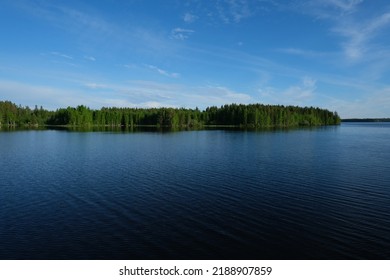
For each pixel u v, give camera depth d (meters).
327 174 42.53
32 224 24.14
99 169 46.62
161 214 26.41
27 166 49.22
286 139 105.25
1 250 19.92
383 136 124.56
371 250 19.94
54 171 45.00
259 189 34.56
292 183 37.28
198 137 115.44
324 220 25.02
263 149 73.31
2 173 43.38
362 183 37.28
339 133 147.38
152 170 45.66
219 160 55.47
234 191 33.66
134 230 23.03
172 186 35.91
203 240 21.38
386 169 46.22
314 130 178.75
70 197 31.38
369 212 26.88
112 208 27.98
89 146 80.88
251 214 26.42
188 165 50.06
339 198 31.11
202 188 34.97
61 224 24.14
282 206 28.58
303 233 22.52
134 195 32.12
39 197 31.39
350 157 59.16
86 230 23.02
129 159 56.94
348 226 23.78
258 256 19.23
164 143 89.69
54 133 140.25
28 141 95.81
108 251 19.83
